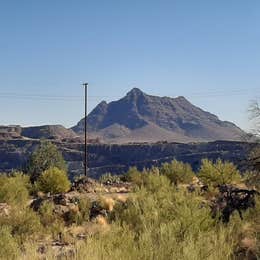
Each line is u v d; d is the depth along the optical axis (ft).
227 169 108.06
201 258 33.06
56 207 80.89
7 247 40.52
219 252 35.32
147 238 36.19
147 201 59.41
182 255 32.68
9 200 91.81
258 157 76.07
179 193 58.70
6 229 47.75
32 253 37.42
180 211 45.16
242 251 37.11
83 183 122.52
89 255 32.07
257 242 37.93
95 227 64.49
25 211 67.10
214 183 107.45
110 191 115.75
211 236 40.34
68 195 89.04
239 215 56.59
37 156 171.42
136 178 131.64
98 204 81.00
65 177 123.13
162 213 50.11
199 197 70.49
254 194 68.95
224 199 69.92
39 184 123.03
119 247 35.09
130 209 58.59
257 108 78.95
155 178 89.56
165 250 33.63
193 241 35.76
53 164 172.04
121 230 41.73
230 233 42.86
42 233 62.90
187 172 127.85
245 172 81.46
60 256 36.52
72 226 68.59
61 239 58.39
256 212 51.13
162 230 37.81
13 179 105.40
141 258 32.91
